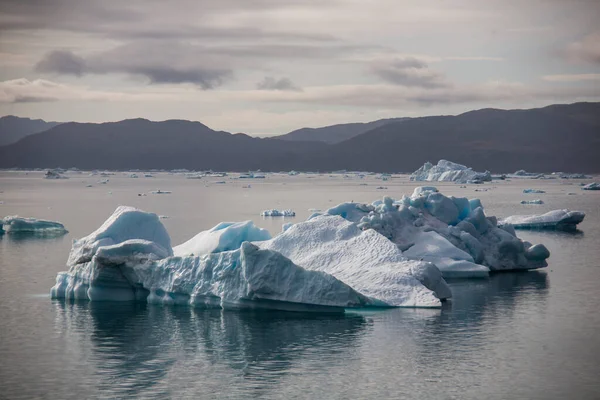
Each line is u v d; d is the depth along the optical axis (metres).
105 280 34.75
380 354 26.44
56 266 47.09
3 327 30.47
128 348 27.50
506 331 29.56
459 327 30.05
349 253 37.69
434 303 33.19
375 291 33.94
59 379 24.23
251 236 42.31
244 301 32.59
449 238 45.34
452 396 22.47
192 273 33.56
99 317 31.92
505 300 35.56
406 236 45.09
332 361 25.70
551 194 167.88
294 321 30.81
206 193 170.38
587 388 23.08
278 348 27.25
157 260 34.53
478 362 25.56
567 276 43.06
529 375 24.25
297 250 38.88
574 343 27.86
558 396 22.47
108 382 23.89
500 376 24.17
